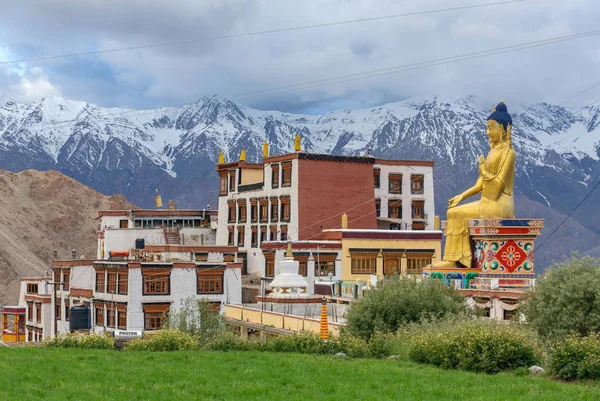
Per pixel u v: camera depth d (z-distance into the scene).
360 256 94.31
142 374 44.47
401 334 53.44
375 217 105.62
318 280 89.12
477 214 73.31
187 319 82.88
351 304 60.69
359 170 105.38
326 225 102.38
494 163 72.94
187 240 121.69
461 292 69.00
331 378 42.41
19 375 44.25
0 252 190.38
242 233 111.25
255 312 76.06
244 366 46.84
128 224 127.50
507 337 45.16
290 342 55.66
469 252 73.81
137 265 88.62
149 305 88.56
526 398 36.44
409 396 37.72
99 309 92.69
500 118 73.81
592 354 40.78
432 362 46.59
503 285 70.38
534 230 71.75
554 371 41.88
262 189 107.81
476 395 37.47
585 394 36.97
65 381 42.62
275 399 37.59
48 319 105.25
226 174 115.62
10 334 116.19
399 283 60.41
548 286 54.56
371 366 46.00
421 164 112.81
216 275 91.88
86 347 62.12
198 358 50.66
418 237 95.56
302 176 101.81
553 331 52.91
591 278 52.97
